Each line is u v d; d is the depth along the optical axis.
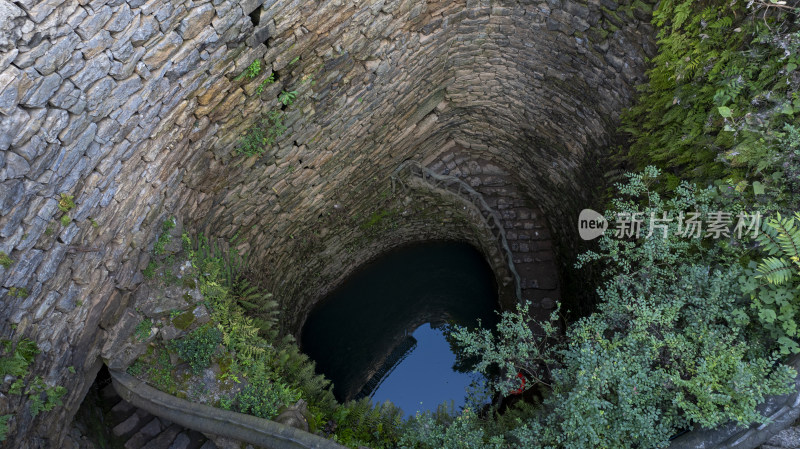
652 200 4.75
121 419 5.47
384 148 7.86
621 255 6.16
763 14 4.22
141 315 5.07
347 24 5.29
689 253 4.73
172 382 4.95
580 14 5.90
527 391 7.91
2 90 2.90
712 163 4.74
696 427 3.79
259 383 5.00
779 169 4.15
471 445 4.45
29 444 4.05
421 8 5.97
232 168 5.70
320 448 4.39
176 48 3.99
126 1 3.41
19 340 3.72
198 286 5.35
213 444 5.30
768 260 3.70
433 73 7.25
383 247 10.01
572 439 4.09
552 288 9.72
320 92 5.77
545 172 8.84
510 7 6.43
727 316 3.98
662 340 4.14
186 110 4.58
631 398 3.80
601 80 6.36
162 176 4.77
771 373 3.77
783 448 3.56
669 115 5.18
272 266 7.56
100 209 4.11
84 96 3.44
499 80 7.74
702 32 4.67
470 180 9.77
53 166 3.43
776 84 4.19
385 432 5.26
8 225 3.28
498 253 9.98
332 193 7.66
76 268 4.07
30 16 2.88
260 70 4.96
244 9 4.27
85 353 4.64
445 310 10.68
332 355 9.57
